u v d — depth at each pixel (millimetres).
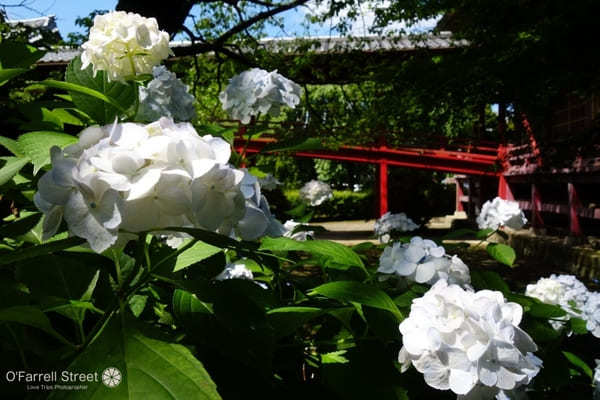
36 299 923
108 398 636
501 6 7527
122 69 1470
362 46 10961
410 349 980
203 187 747
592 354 1961
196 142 768
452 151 17453
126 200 688
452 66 8016
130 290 863
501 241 15227
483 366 920
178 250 895
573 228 12250
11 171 870
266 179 2701
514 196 17406
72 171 703
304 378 1403
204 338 867
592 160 11203
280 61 10375
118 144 757
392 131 10344
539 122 8516
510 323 985
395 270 1458
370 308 1141
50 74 3301
